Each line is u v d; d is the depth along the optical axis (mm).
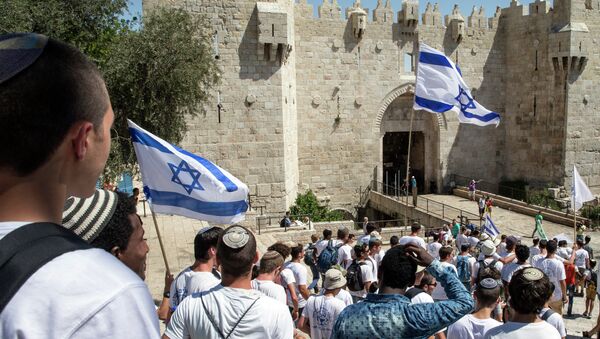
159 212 9211
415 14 40188
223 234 4762
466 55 42531
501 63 43594
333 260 13664
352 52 39469
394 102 42750
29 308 1358
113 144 18375
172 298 6754
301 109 38625
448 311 4172
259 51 29719
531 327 5238
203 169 9211
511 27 42969
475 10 42438
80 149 1709
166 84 19469
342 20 38969
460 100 17266
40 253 1438
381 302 4363
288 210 32406
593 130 40281
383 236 29094
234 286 4645
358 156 40375
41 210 1653
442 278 4492
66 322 1376
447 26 41844
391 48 40469
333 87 39188
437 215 32844
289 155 33531
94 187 1884
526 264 11242
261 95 30078
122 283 1505
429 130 44062
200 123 29391
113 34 21078
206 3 28656
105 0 19078
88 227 3080
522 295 5250
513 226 32719
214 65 22453
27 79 1559
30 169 1604
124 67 18656
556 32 39219
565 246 18188
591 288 16625
